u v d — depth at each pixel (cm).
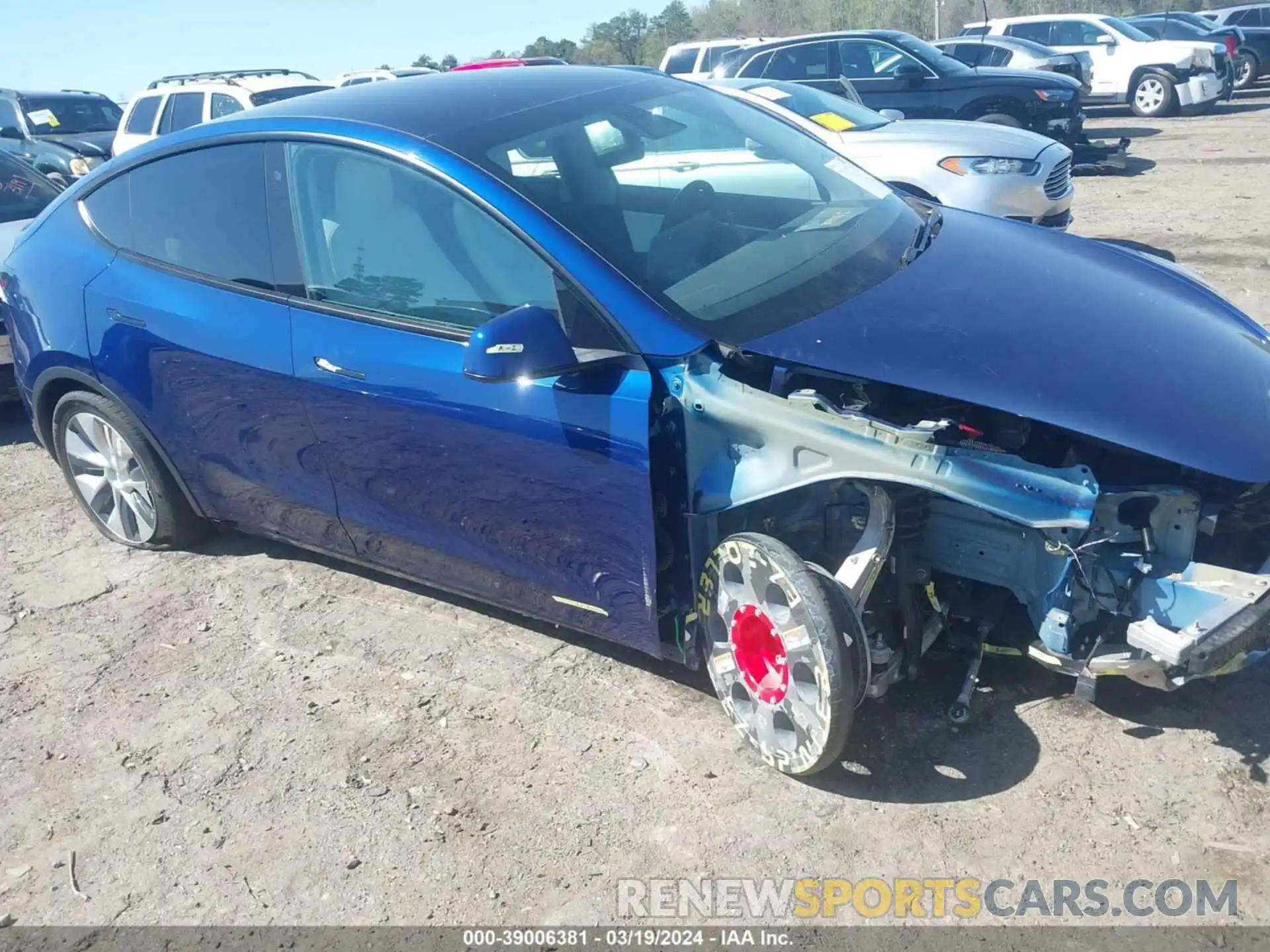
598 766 300
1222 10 2300
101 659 376
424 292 323
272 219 358
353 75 2042
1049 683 311
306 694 346
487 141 329
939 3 3562
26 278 436
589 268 293
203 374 374
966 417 276
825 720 262
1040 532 265
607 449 285
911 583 281
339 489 361
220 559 441
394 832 283
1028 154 791
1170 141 1426
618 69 416
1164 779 273
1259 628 252
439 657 359
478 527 330
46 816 301
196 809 299
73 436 443
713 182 354
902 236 349
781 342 278
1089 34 1795
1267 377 287
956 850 259
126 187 409
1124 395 266
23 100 1627
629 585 302
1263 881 243
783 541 303
